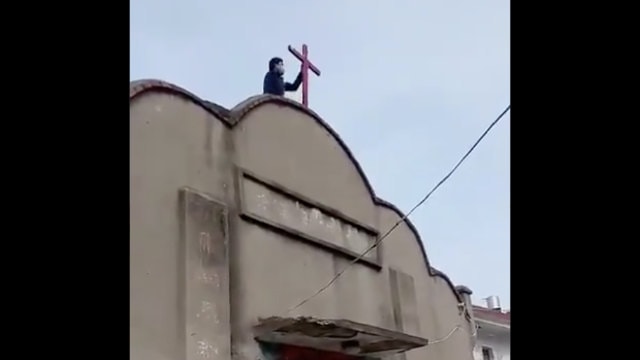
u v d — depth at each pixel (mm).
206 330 8352
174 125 8758
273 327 9125
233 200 9391
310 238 10562
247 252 9406
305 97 12320
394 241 12578
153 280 7926
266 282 9578
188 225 8531
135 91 8227
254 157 9961
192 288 8328
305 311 10125
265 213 9891
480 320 19500
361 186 12117
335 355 10367
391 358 11508
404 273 12570
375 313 11578
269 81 12234
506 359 20328
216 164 9273
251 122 10055
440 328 13258
